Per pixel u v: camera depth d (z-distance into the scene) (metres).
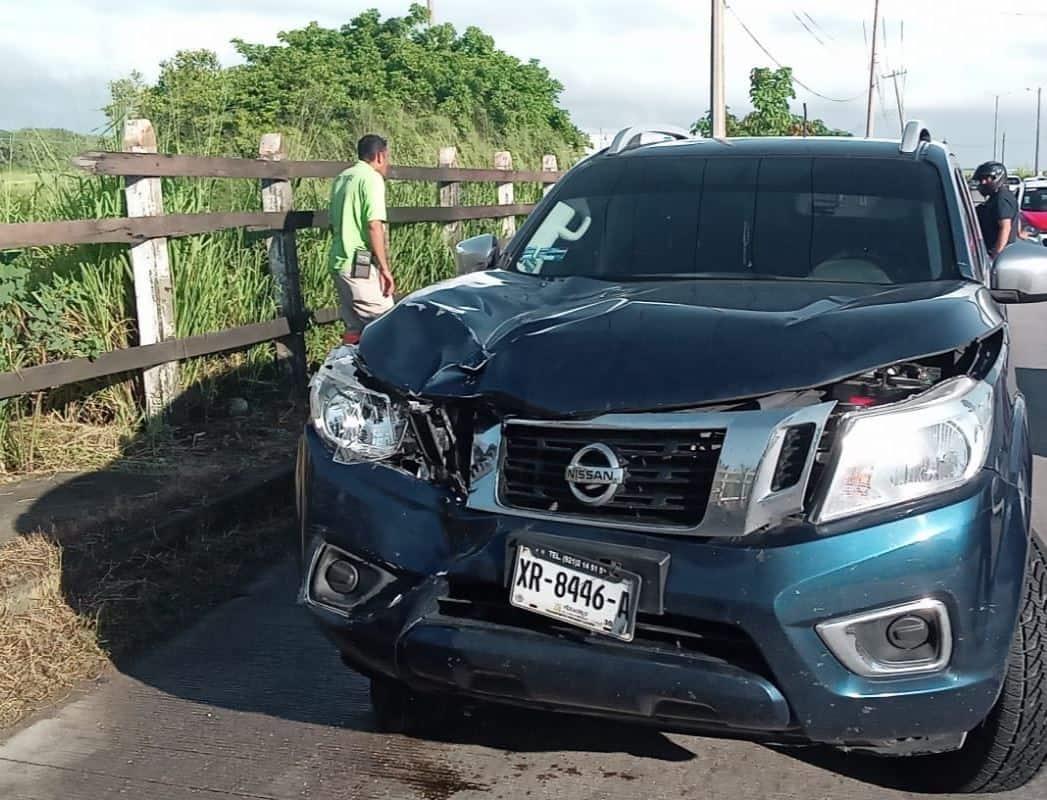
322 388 3.44
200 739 3.75
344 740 3.75
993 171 10.14
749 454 2.79
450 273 10.68
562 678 2.85
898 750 2.99
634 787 3.43
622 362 3.02
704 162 4.61
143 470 6.09
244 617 4.81
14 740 3.75
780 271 4.05
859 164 4.44
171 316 6.62
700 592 2.76
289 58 16.73
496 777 3.49
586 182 4.67
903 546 2.72
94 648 4.41
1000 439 2.99
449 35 21.33
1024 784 3.21
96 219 6.16
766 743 2.91
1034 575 3.08
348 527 3.18
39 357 6.16
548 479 2.97
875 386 2.92
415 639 3.00
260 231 7.75
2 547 4.87
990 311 3.46
